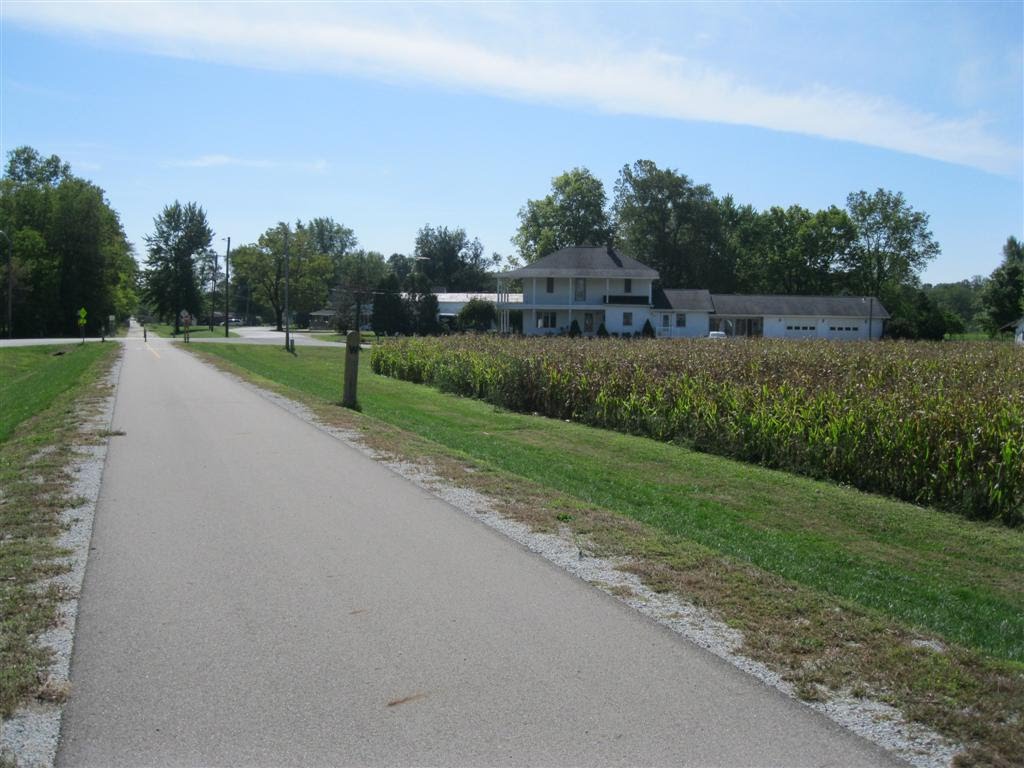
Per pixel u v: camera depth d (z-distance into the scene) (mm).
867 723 4211
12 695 4324
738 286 98312
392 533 7762
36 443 12539
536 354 25719
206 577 6402
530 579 6426
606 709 4340
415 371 34062
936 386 17234
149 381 24688
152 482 9898
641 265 70312
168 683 4586
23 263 78625
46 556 6750
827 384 16891
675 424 17688
